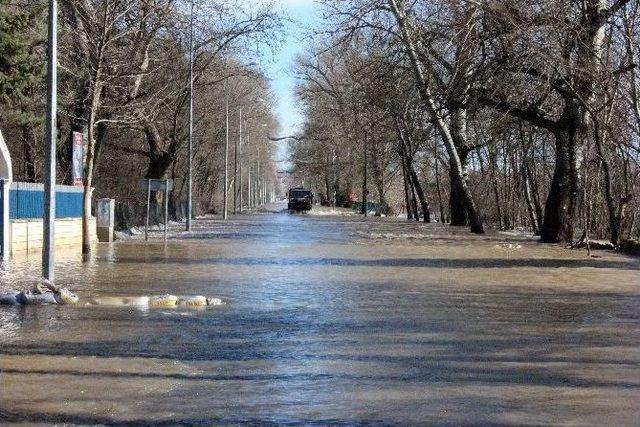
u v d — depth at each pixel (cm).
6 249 2369
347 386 865
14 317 1310
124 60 3247
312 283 1841
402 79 3912
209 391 841
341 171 9456
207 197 8362
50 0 1586
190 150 4431
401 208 9712
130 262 2342
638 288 1786
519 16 2784
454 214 5625
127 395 822
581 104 3084
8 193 2386
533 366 966
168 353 1031
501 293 1681
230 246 3122
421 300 1559
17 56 2727
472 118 3819
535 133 4431
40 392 830
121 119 3509
